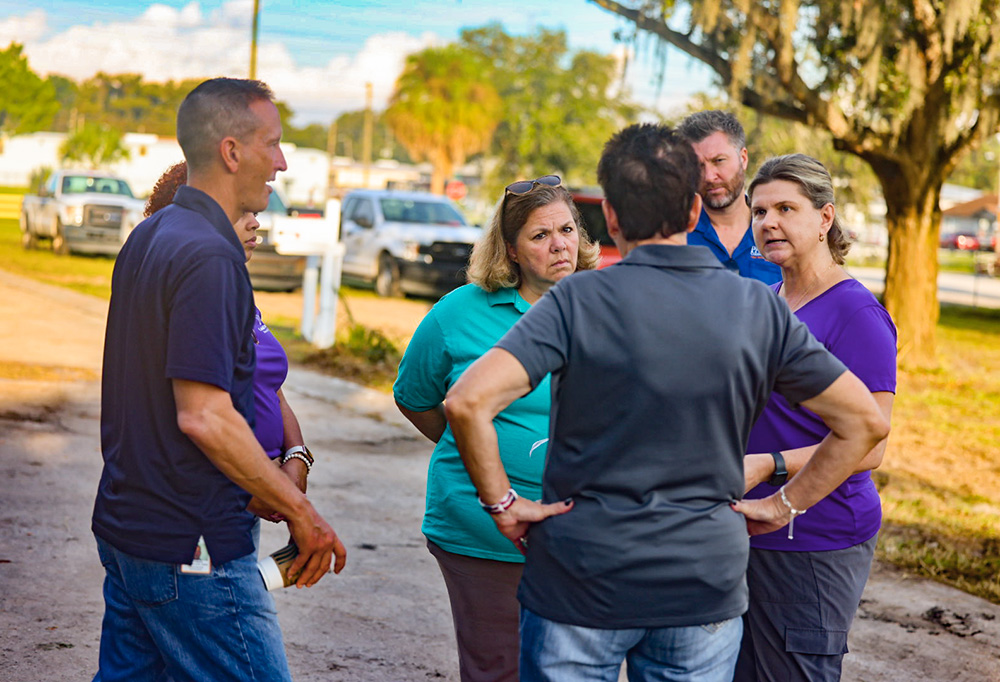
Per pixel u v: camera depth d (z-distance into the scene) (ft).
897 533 19.30
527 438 9.23
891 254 42.86
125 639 8.08
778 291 9.86
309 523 7.75
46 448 20.92
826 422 7.07
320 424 25.31
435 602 14.69
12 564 14.60
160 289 7.31
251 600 7.79
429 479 9.96
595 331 6.68
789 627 8.91
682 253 6.90
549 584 6.83
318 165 138.31
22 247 72.90
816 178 9.05
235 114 7.68
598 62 135.44
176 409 7.29
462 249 52.95
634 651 7.12
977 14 35.65
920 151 40.83
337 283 36.06
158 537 7.47
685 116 12.58
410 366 9.95
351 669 12.34
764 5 39.27
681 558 6.61
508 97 149.48
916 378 39.32
